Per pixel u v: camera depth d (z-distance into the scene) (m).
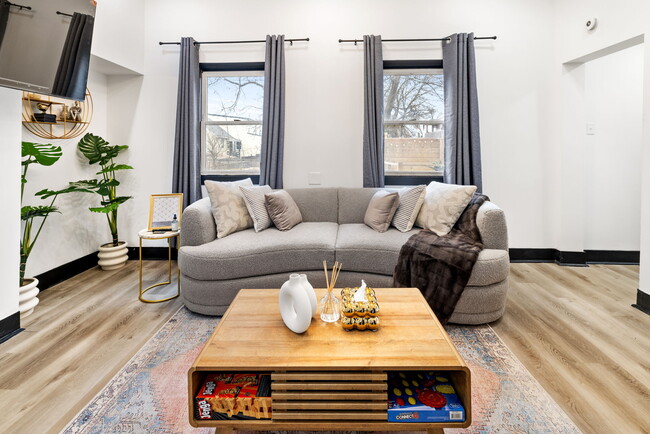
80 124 3.13
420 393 1.14
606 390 1.48
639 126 3.36
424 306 1.48
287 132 3.48
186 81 3.36
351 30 3.41
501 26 3.37
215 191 2.62
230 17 3.44
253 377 1.20
